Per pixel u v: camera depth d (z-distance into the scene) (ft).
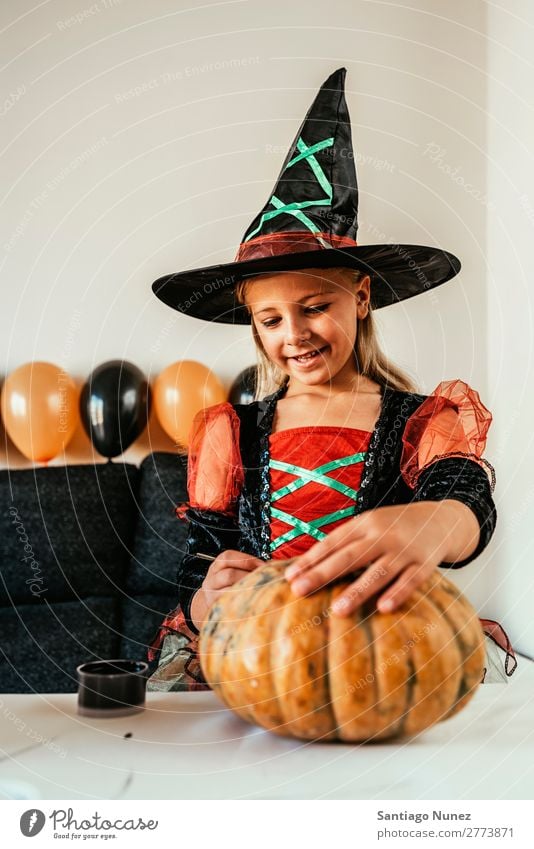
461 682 1.45
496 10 5.31
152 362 6.91
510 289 5.05
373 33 6.33
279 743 1.54
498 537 4.95
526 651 4.53
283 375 3.92
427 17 6.08
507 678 2.91
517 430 4.83
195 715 1.73
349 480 3.18
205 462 3.38
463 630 1.47
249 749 1.51
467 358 5.51
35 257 6.89
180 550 5.84
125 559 5.97
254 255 3.19
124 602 5.85
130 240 6.89
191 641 3.05
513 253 5.02
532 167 4.75
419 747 1.51
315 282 3.10
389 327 5.82
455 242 5.71
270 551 3.11
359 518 1.64
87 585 5.86
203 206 6.88
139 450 6.77
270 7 6.58
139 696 1.74
